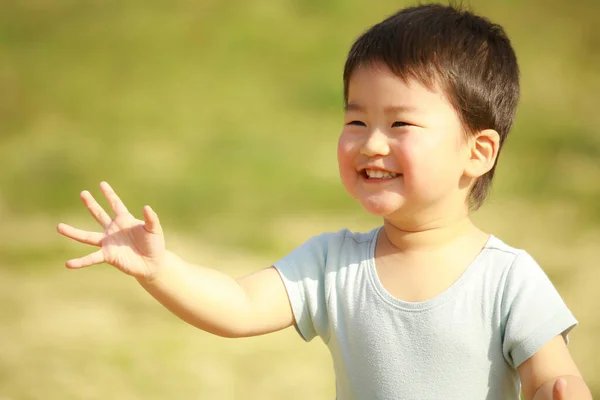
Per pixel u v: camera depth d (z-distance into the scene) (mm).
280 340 8070
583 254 9875
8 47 17984
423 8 3725
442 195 3451
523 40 18688
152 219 3404
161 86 16594
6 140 14023
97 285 9102
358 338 3482
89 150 13570
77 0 20734
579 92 16312
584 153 13672
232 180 12594
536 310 3279
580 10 20297
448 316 3346
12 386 6754
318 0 20312
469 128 3518
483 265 3418
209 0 20594
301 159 13438
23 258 9773
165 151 13672
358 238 3688
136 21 19594
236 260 9758
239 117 15234
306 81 16859
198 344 7781
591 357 7281
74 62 17484
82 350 7469
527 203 11758
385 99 3414
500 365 3336
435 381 3336
